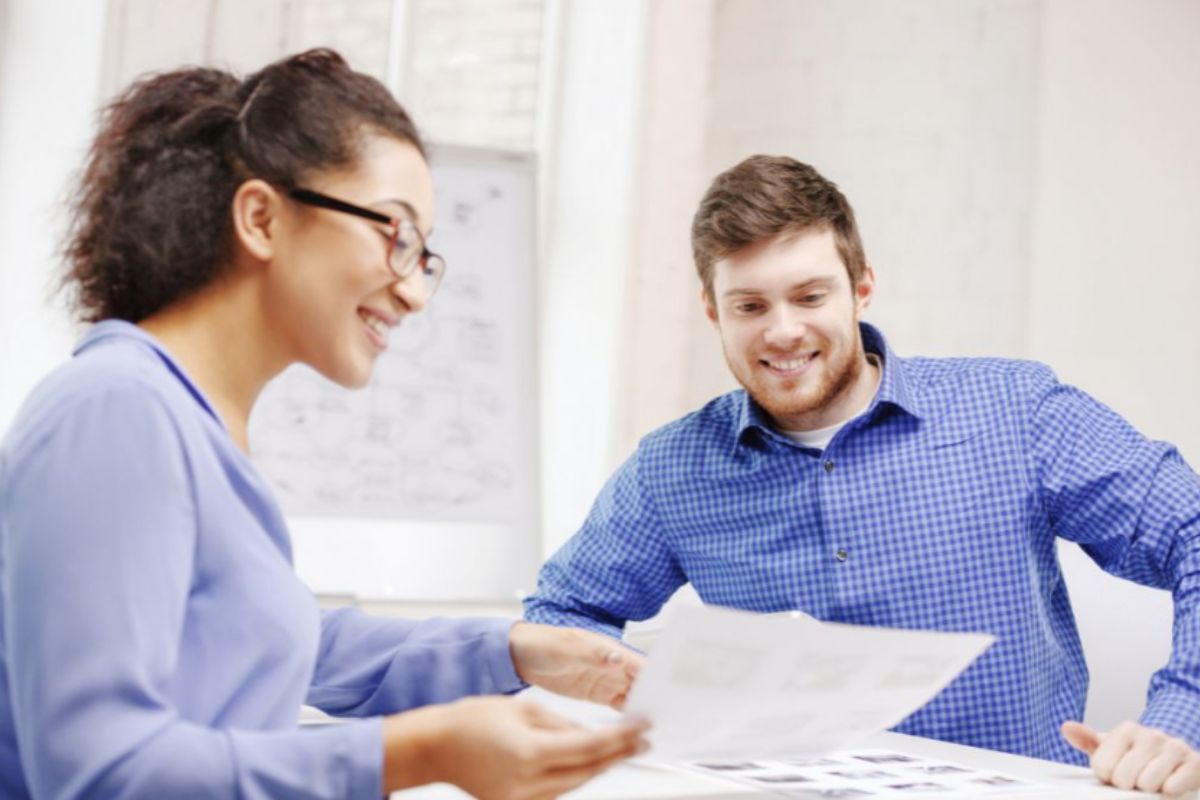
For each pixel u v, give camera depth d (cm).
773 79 352
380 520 283
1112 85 321
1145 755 125
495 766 85
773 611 195
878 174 344
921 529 187
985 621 185
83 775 79
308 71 103
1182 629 160
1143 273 317
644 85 332
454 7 331
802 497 191
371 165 102
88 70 280
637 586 208
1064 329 321
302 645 98
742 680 96
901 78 344
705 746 102
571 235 335
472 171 297
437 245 293
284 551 101
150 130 101
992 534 186
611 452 324
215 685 91
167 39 286
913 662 108
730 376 344
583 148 336
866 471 190
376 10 322
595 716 151
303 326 102
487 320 294
